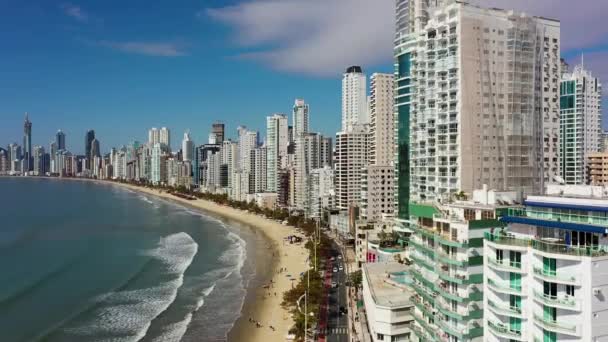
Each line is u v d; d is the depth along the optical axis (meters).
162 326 133.75
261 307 149.88
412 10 186.12
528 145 148.25
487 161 144.00
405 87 187.25
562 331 58.78
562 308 59.03
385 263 145.25
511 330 67.44
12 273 183.25
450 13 145.00
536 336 63.41
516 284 66.62
